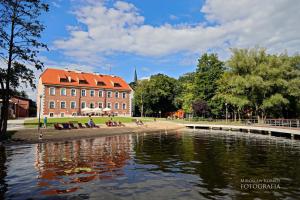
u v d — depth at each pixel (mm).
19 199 9008
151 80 90375
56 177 11984
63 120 50375
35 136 27766
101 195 9531
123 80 79938
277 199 9273
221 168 14289
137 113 95812
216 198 9328
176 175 12617
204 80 68438
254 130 45062
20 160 16031
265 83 47594
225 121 63062
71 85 64938
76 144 24484
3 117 24641
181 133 41281
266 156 18422
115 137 32625
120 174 12719
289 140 30172
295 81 48375
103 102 70875
